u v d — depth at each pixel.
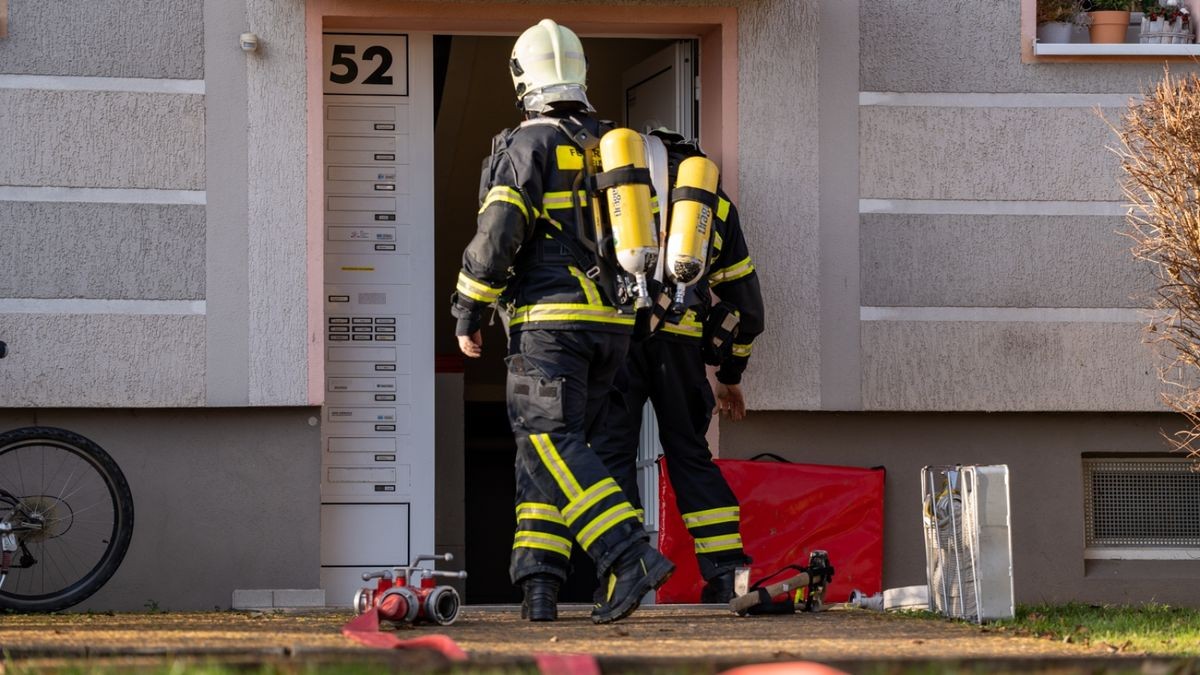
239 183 14.98
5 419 14.77
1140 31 16.05
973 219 15.70
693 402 14.16
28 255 14.75
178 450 14.89
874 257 15.62
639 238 11.76
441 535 17.72
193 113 14.96
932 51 15.71
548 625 11.75
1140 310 15.73
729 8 15.54
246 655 8.18
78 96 14.85
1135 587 15.67
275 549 14.90
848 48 15.66
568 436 11.84
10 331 14.70
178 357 14.86
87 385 14.75
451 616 11.75
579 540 11.65
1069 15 16.19
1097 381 15.67
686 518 14.14
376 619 10.67
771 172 15.55
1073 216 15.77
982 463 15.67
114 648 8.39
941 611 12.53
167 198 14.92
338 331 15.66
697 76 16.20
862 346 15.58
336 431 15.62
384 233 15.75
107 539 14.68
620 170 11.84
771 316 15.50
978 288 15.68
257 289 14.95
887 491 15.55
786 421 15.58
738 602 12.72
